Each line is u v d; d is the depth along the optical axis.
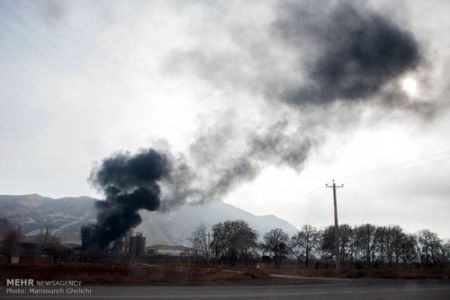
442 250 102.00
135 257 105.62
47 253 90.75
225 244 116.69
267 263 116.56
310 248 113.38
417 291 26.92
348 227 110.38
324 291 26.03
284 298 21.30
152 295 21.44
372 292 25.66
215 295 22.22
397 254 105.75
